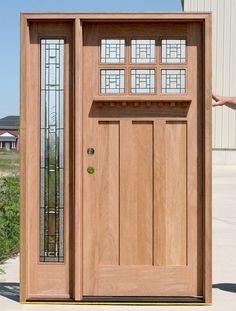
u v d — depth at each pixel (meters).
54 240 5.41
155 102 5.40
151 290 5.39
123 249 5.40
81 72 5.38
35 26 5.42
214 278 6.49
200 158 5.40
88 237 5.41
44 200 5.42
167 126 5.41
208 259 5.29
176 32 5.42
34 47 5.42
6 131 103.06
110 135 5.43
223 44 31.20
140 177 5.42
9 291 5.79
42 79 5.43
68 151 5.41
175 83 5.43
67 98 5.41
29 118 5.41
